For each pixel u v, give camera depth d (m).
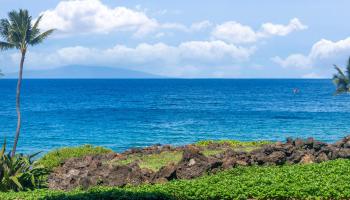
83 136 74.31
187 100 166.00
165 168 27.94
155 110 123.56
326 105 142.38
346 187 23.09
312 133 74.62
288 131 77.94
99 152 40.53
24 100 165.75
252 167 29.81
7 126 89.06
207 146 42.81
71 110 124.50
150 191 23.52
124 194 23.16
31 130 82.69
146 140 69.12
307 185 23.31
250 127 84.62
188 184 24.48
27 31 44.50
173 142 66.81
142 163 34.72
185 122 94.00
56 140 70.50
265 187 23.20
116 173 27.97
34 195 24.42
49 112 118.62
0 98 178.25
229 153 32.94
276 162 31.08
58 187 28.14
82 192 24.98
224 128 83.25
